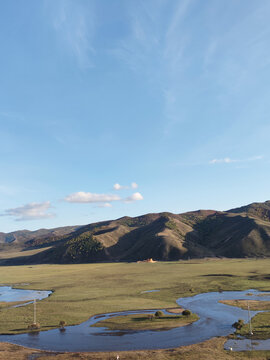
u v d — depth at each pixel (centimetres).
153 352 4300
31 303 8238
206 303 7612
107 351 4416
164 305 7475
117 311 6938
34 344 4803
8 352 4419
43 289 10994
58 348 4594
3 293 10569
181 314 6469
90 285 11394
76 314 6700
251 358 3975
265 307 6919
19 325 5934
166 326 5609
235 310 6750
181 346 4534
